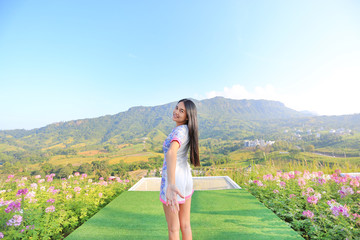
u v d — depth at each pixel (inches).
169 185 43.2
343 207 93.8
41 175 171.6
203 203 122.0
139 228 89.7
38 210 102.0
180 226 51.8
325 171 212.2
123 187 171.8
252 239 78.4
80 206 119.9
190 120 51.8
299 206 117.8
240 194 140.2
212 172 221.6
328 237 82.7
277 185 146.9
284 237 79.8
